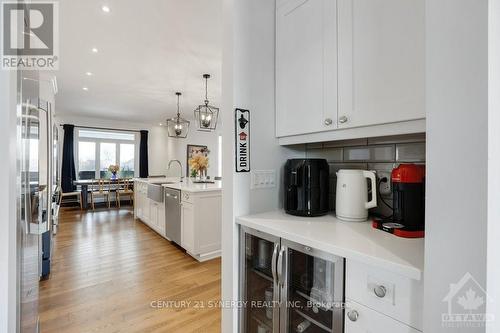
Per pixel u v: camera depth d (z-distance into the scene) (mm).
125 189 6684
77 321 1809
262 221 1311
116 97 4863
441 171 634
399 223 1124
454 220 611
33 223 1283
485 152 559
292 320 1134
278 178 1606
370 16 1090
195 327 1767
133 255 3137
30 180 1226
